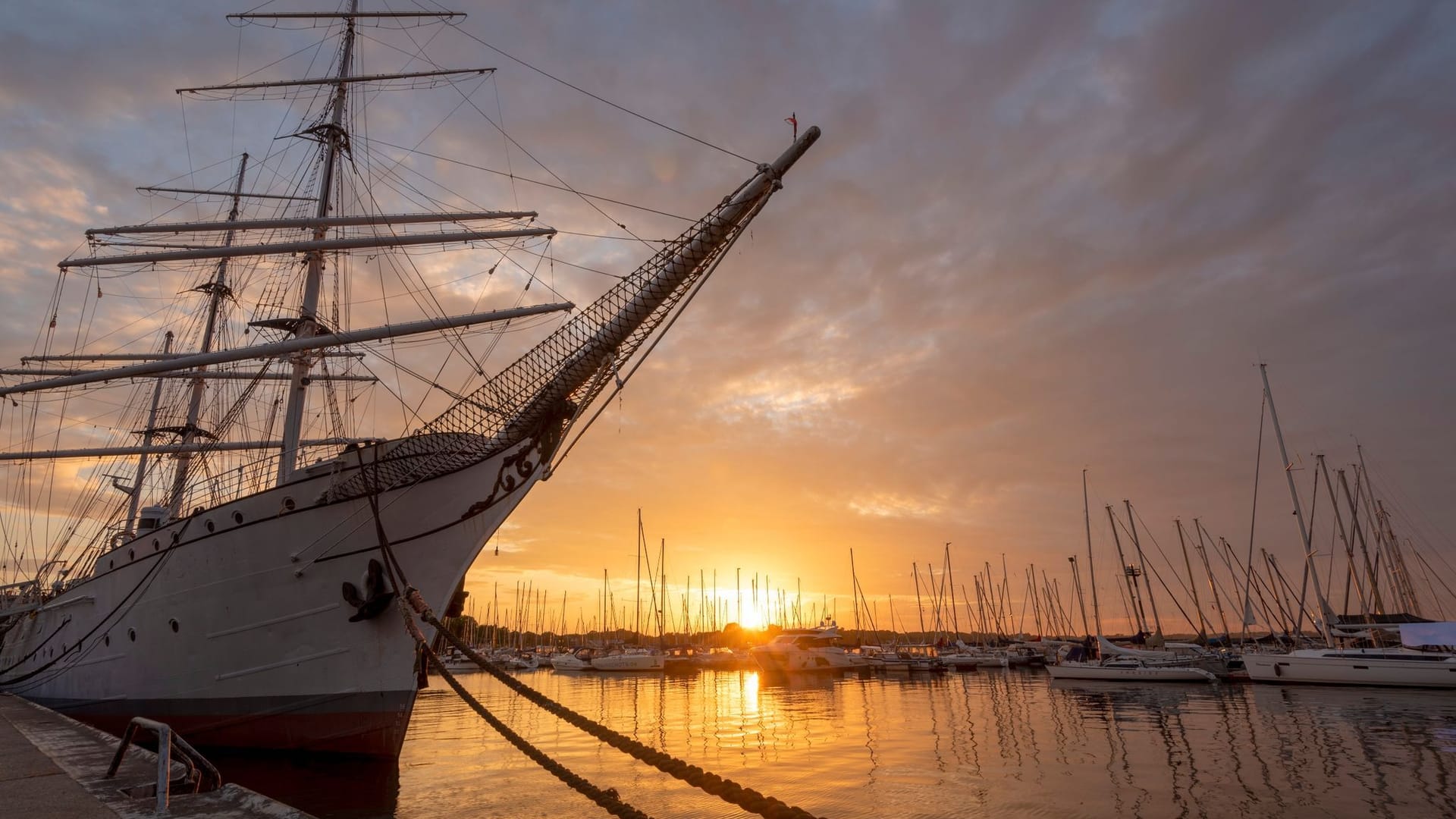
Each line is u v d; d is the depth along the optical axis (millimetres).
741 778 22031
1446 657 44062
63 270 28516
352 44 31281
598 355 17578
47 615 29922
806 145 15383
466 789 18828
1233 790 20062
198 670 20203
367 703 18422
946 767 23766
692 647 117875
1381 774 21766
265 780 17516
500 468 18938
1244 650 58781
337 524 19250
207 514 20703
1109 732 31594
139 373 24359
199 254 27734
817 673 82750
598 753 26172
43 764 12234
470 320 26484
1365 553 57875
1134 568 74500
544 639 138500
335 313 28266
